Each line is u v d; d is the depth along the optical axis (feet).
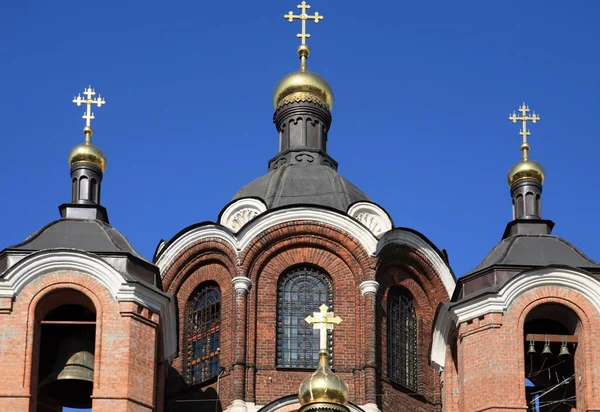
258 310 245.04
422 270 251.19
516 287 221.66
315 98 269.64
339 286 246.68
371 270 246.27
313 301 246.88
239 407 237.66
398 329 248.11
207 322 248.52
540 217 233.55
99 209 229.45
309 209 248.93
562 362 228.63
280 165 264.93
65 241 223.71
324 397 203.92
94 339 221.25
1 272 220.43
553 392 228.84
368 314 243.60
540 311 223.30
